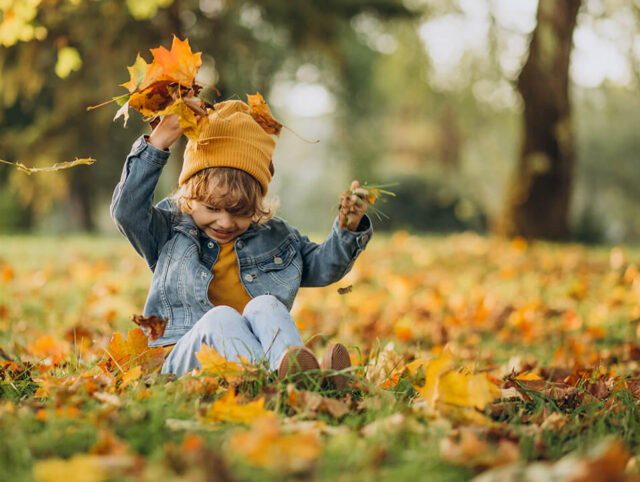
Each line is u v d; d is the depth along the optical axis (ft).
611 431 6.37
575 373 9.60
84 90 40.22
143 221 8.33
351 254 8.77
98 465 4.43
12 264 25.95
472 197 71.36
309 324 16.20
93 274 22.34
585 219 71.77
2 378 8.13
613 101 38.60
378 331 15.42
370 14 42.63
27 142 42.78
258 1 39.99
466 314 17.16
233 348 7.45
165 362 8.00
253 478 4.46
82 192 66.59
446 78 43.11
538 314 17.34
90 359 9.98
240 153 8.25
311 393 6.60
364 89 65.67
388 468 4.95
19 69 35.50
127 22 35.12
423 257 29.17
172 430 5.69
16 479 4.49
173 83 7.89
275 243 8.91
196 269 8.45
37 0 13.55
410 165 85.56
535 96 37.83
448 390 6.49
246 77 43.73
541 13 36.32
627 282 21.49
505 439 5.87
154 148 8.22
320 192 116.98
